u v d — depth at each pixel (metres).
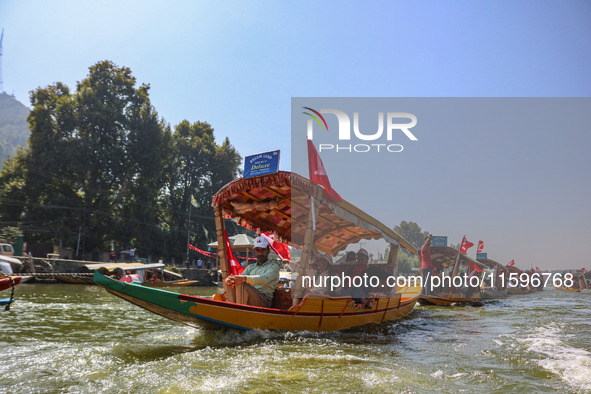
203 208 55.94
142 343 5.63
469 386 3.82
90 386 3.66
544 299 18.73
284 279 12.10
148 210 44.09
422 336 6.86
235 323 5.89
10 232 36.47
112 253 38.12
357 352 5.24
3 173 40.16
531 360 4.91
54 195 39.19
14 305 10.39
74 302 11.80
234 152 60.47
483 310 12.03
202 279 35.44
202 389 3.58
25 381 3.79
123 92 45.34
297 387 3.67
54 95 41.91
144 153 44.09
